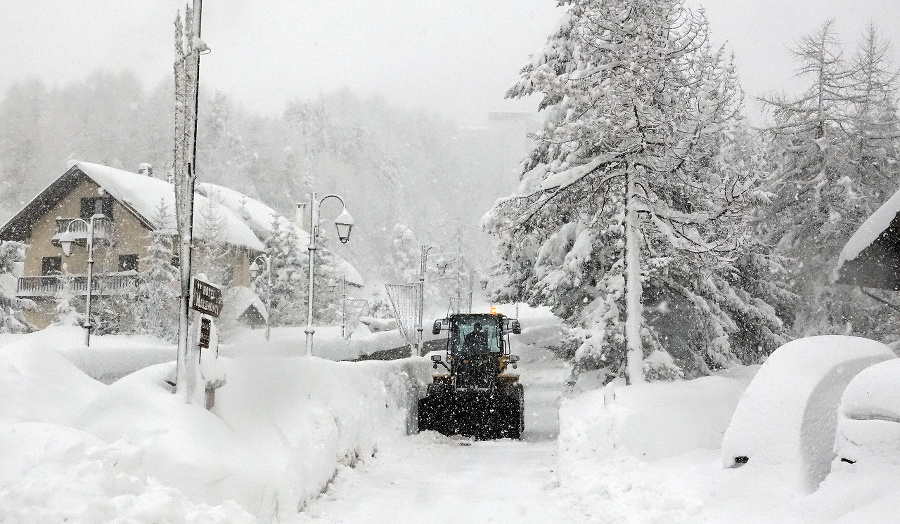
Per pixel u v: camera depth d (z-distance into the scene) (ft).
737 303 70.64
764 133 99.55
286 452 27.66
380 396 47.03
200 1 26.73
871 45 103.50
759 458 22.06
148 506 16.33
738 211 44.50
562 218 50.70
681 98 46.42
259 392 30.76
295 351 117.60
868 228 44.65
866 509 16.11
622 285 57.98
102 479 16.69
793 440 21.70
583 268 61.82
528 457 45.50
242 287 169.89
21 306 142.00
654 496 23.89
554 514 27.55
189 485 20.49
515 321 65.62
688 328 62.59
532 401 106.22
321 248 196.13
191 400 24.76
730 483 21.80
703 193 46.85
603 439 32.63
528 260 70.85
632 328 45.42
